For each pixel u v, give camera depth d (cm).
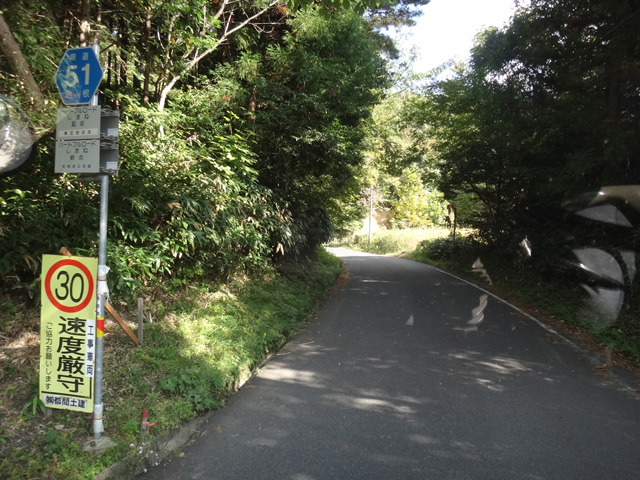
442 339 754
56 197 502
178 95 873
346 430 421
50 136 477
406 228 4278
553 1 1046
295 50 1073
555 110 1090
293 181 1162
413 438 406
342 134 1103
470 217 1808
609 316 886
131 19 781
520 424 439
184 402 437
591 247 1048
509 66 1250
